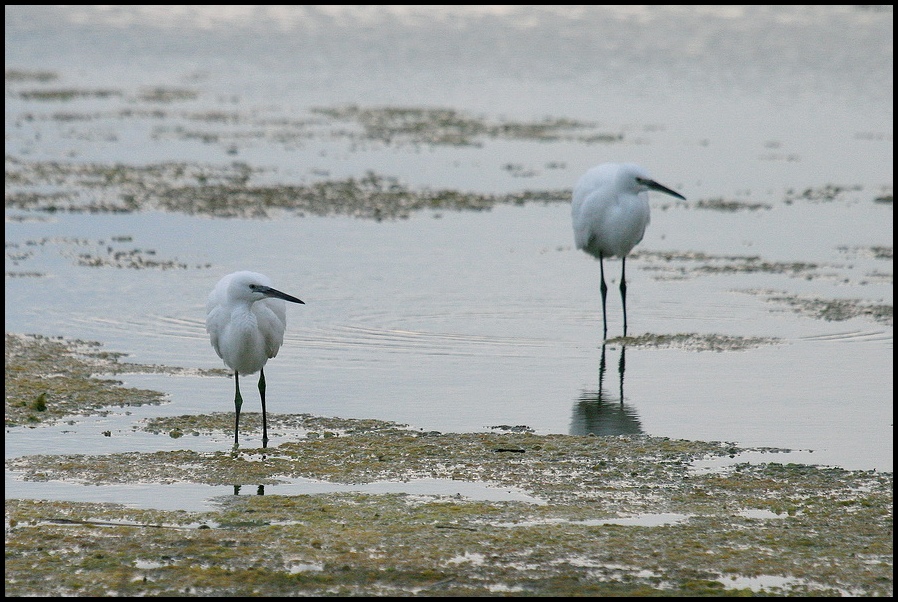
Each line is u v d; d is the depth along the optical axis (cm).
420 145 3403
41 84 4553
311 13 6353
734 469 1180
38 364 1542
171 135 3519
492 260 2167
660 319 1803
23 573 925
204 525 1024
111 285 1955
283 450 1238
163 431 1309
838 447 1252
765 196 2756
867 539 993
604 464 1191
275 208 2572
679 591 895
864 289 1967
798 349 1642
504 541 983
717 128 3678
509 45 5438
